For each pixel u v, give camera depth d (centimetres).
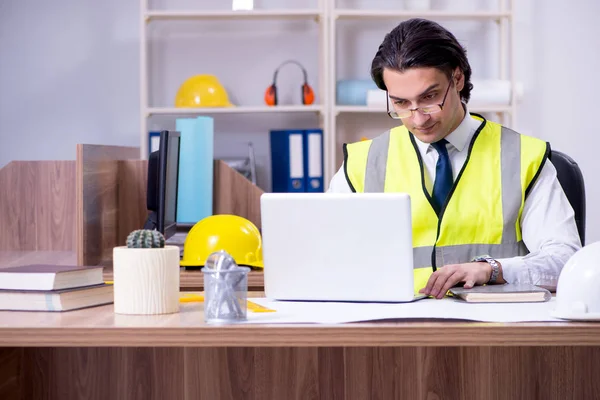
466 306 165
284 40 510
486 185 228
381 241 170
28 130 509
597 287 145
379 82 227
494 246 226
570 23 513
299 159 464
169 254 160
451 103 220
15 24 505
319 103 508
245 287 148
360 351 196
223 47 509
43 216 336
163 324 145
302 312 157
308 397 197
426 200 230
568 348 195
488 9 512
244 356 198
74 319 152
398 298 171
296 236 174
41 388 202
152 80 509
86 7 505
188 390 200
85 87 508
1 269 170
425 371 196
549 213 222
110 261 289
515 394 195
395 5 511
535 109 515
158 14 474
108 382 201
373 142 245
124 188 312
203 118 347
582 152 516
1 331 143
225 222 274
